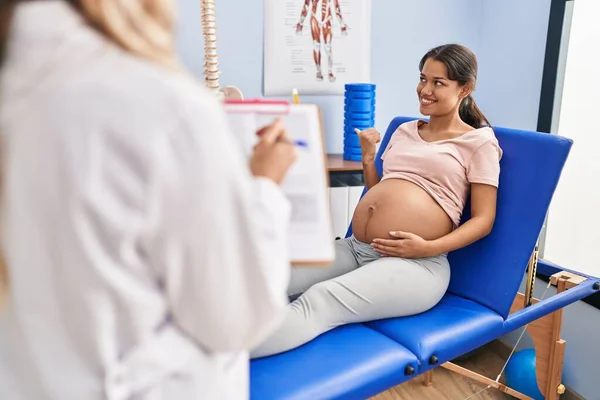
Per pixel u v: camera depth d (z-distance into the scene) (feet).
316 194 2.83
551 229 7.60
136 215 1.58
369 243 5.35
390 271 4.70
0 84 1.68
